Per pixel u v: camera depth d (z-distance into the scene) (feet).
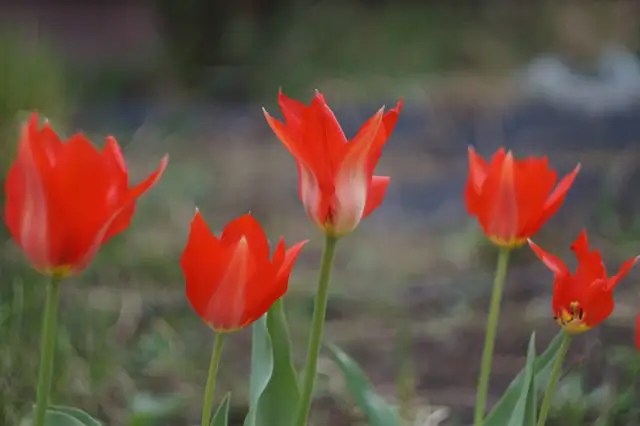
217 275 4.02
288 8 19.74
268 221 9.94
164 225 9.48
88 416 4.24
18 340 5.45
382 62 18.02
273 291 4.04
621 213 9.16
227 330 4.06
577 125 13.07
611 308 4.22
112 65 17.84
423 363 6.19
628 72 17.11
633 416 5.08
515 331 6.72
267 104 16.57
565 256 8.26
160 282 7.66
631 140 12.15
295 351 6.36
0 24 14.73
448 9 20.80
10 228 3.92
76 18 18.86
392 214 10.42
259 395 4.21
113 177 3.89
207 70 18.24
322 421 5.36
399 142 13.25
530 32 19.97
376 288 7.73
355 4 20.77
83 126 13.53
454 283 7.86
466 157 12.41
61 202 3.86
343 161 4.00
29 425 5.03
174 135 13.55
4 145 7.75
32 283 6.42
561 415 5.21
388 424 4.54
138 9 19.13
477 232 8.98
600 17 19.99
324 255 4.05
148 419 5.18
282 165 12.37
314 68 17.87
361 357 6.34
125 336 6.43
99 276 7.58
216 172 11.79
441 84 16.58
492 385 5.89
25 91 8.93
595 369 5.69
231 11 19.16
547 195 4.36
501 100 14.84
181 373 5.97
